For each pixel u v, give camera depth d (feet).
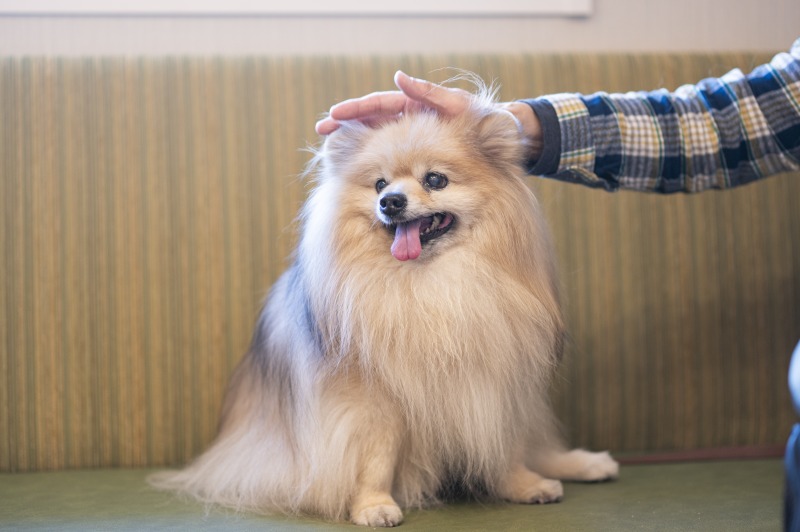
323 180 7.30
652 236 9.85
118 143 9.39
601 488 7.72
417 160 6.76
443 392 6.68
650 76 9.98
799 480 4.13
